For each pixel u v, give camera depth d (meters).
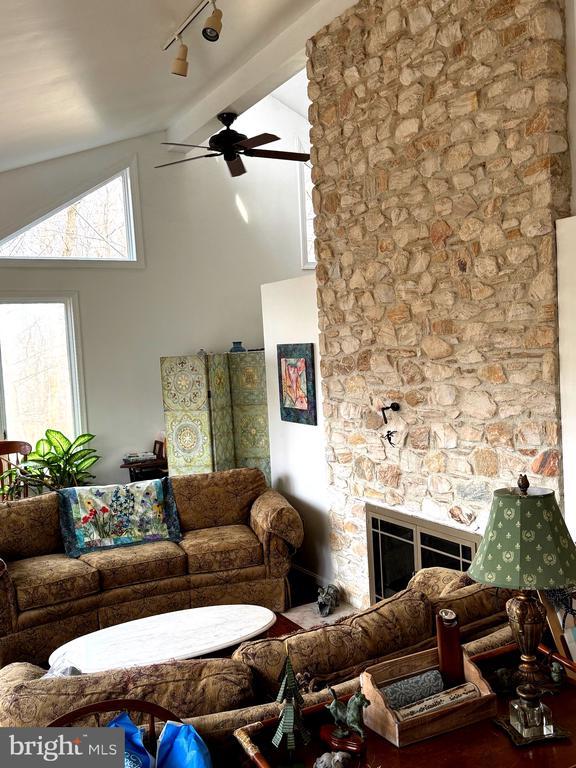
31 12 3.13
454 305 3.86
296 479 5.66
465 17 3.61
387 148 4.23
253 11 4.41
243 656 2.30
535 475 3.44
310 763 1.87
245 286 7.75
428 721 1.94
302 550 5.67
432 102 3.87
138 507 5.15
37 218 6.61
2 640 4.16
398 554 4.48
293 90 7.66
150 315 7.21
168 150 7.21
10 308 6.62
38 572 4.44
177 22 4.10
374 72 4.28
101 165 6.88
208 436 6.10
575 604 2.45
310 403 5.29
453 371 3.91
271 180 7.84
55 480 6.30
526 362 3.45
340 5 4.47
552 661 2.30
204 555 4.77
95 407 6.96
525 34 3.29
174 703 2.09
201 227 7.45
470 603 2.66
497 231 3.54
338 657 2.34
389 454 4.48
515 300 3.48
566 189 3.30
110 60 4.34
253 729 1.96
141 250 7.11
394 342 4.33
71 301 6.80
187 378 6.10
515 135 3.39
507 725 1.97
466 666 2.12
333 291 4.88
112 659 3.34
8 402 6.68
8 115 4.53
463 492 3.90
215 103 5.95
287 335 5.58
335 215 4.80
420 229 4.05
